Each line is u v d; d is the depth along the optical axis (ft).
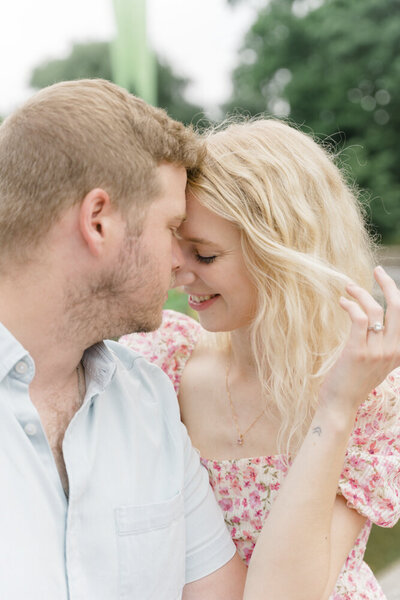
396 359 4.00
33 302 3.59
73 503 3.65
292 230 4.51
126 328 3.85
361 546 4.88
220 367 5.17
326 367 4.60
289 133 4.70
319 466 4.04
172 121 3.92
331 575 4.31
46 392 3.84
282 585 4.05
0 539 3.30
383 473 4.45
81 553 3.67
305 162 4.62
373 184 43.73
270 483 4.83
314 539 4.04
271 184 4.42
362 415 4.52
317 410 4.17
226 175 4.35
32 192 3.47
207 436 5.08
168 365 5.30
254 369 4.95
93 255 3.55
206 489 4.58
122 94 3.78
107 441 4.00
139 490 4.01
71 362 3.80
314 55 48.19
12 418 3.50
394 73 45.42
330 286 4.57
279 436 4.77
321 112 48.21
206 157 4.41
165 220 3.80
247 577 4.19
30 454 3.51
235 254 4.49
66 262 3.55
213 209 4.33
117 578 3.80
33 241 3.50
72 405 3.95
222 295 4.62
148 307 3.83
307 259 4.46
